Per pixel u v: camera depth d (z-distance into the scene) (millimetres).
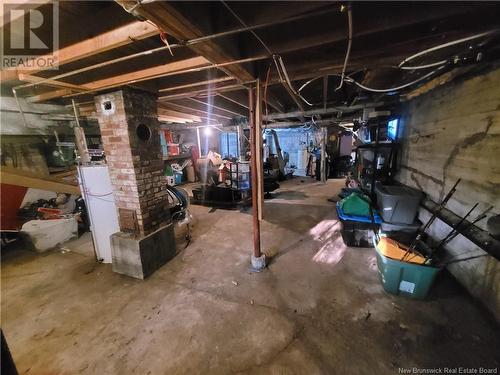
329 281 2213
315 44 1451
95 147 4441
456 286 2027
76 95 2680
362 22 1318
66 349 1573
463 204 1995
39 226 3072
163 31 1189
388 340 1541
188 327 1719
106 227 2660
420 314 1747
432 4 1195
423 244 2156
